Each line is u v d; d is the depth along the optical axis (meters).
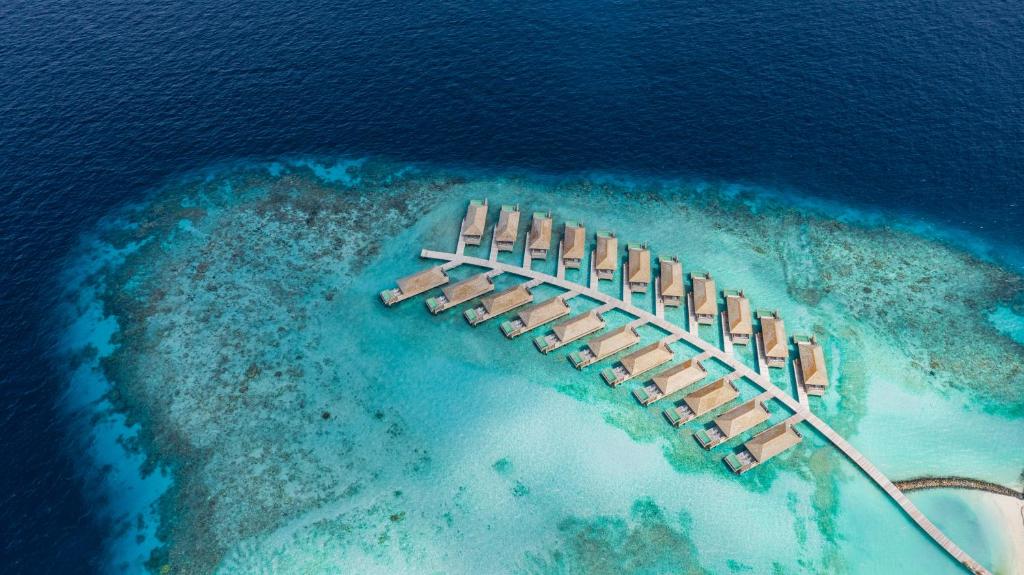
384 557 55.38
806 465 61.91
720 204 90.50
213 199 89.88
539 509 58.56
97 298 76.81
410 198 90.56
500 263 79.88
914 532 57.69
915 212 89.25
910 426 65.25
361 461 61.81
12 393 67.75
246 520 57.69
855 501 59.66
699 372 67.12
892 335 73.81
